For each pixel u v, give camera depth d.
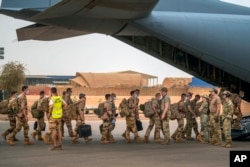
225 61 13.12
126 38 14.48
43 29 12.88
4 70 38.22
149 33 12.84
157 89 47.22
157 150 10.63
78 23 12.17
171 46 14.51
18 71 38.25
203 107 12.48
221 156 9.54
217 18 13.34
